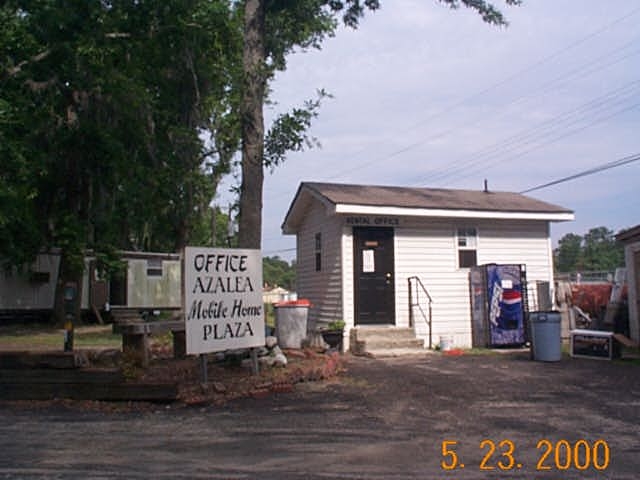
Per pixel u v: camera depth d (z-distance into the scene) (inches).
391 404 334.3
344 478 214.5
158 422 298.0
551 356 507.2
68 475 219.1
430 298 621.0
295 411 318.3
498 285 622.8
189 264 348.5
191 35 708.7
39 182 778.2
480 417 304.0
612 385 393.4
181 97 794.8
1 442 263.9
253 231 440.5
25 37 666.8
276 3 486.9
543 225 696.4
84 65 703.7
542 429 280.2
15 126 637.3
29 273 944.3
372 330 594.2
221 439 265.6
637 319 592.4
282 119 449.4
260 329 382.0
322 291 671.8
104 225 904.3
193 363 408.8
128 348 381.1
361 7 519.8
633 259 602.5
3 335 670.5
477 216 647.1
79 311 881.5
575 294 805.9
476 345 639.1
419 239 644.7
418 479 213.5
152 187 816.3
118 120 775.7
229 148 835.4
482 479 213.3
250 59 452.8
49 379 355.3
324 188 672.4
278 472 221.3
